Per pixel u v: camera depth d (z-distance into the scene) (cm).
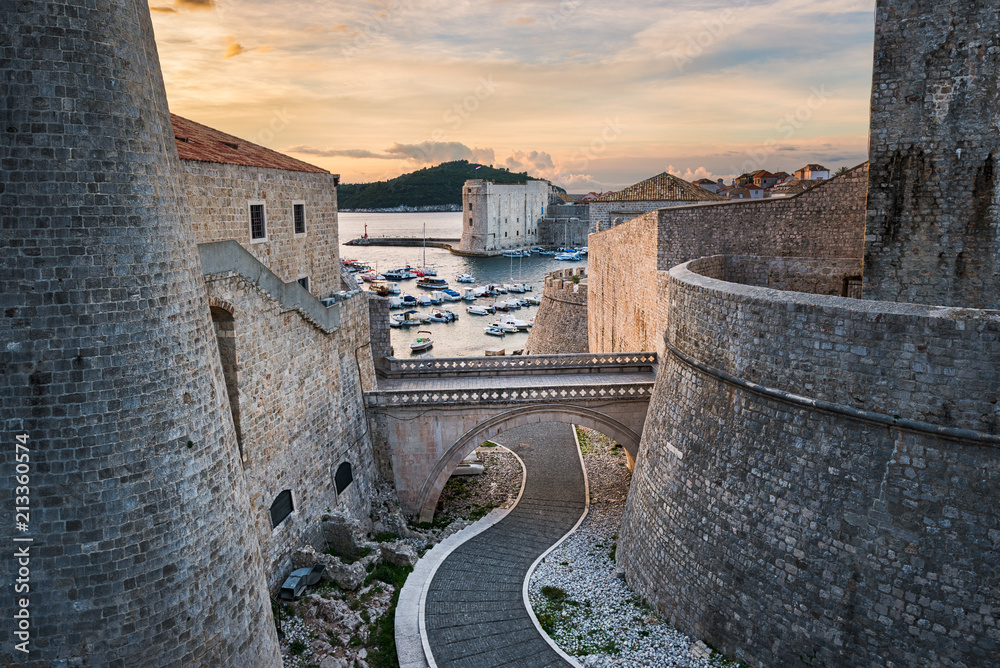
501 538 2900
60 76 1134
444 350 8544
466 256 19788
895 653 1514
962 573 1442
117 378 1205
